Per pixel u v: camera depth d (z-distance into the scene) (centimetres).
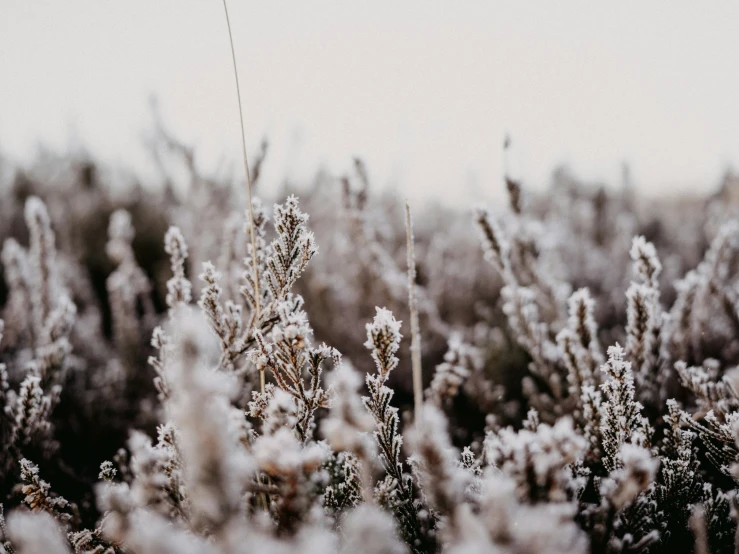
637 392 69
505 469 51
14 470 67
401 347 111
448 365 71
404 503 58
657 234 190
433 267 149
